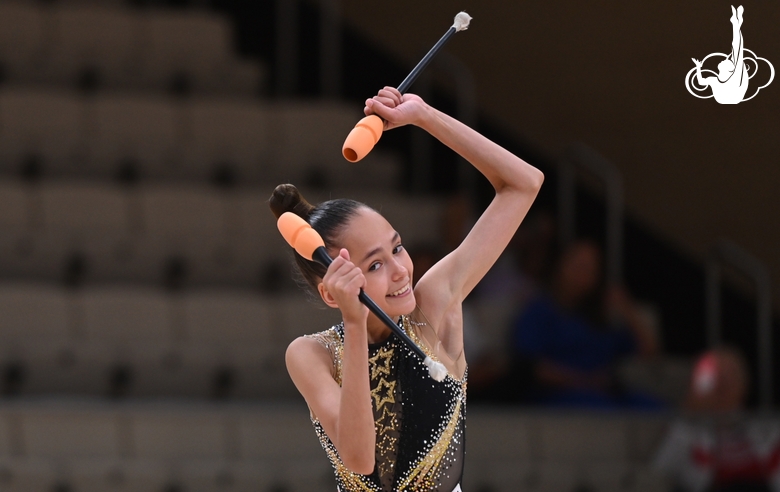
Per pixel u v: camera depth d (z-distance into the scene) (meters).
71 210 25.31
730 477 20.19
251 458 20.52
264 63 32.84
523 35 29.59
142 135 27.56
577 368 22.92
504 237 9.09
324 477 20.44
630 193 27.97
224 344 23.45
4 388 21.77
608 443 21.61
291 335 23.89
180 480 19.92
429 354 8.70
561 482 21.06
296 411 20.92
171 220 25.73
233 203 26.23
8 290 22.83
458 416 8.72
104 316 22.98
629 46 27.20
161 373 22.38
